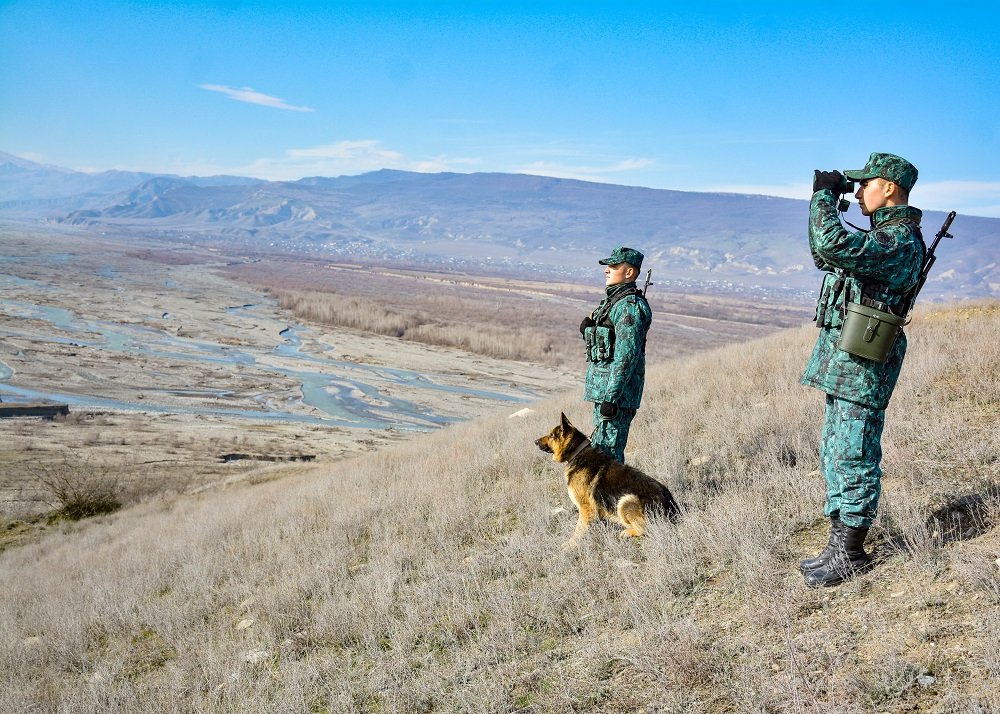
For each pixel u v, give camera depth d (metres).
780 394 8.65
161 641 5.95
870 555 3.72
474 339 127.19
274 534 8.41
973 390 6.53
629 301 5.38
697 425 8.34
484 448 10.14
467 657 4.02
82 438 44.09
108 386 66.38
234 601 6.44
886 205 3.44
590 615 4.16
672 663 3.29
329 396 70.94
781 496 4.98
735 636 3.46
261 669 4.83
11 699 5.29
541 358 117.62
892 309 3.37
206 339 104.44
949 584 3.32
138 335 102.19
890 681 2.81
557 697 3.45
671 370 14.27
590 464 5.23
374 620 4.91
